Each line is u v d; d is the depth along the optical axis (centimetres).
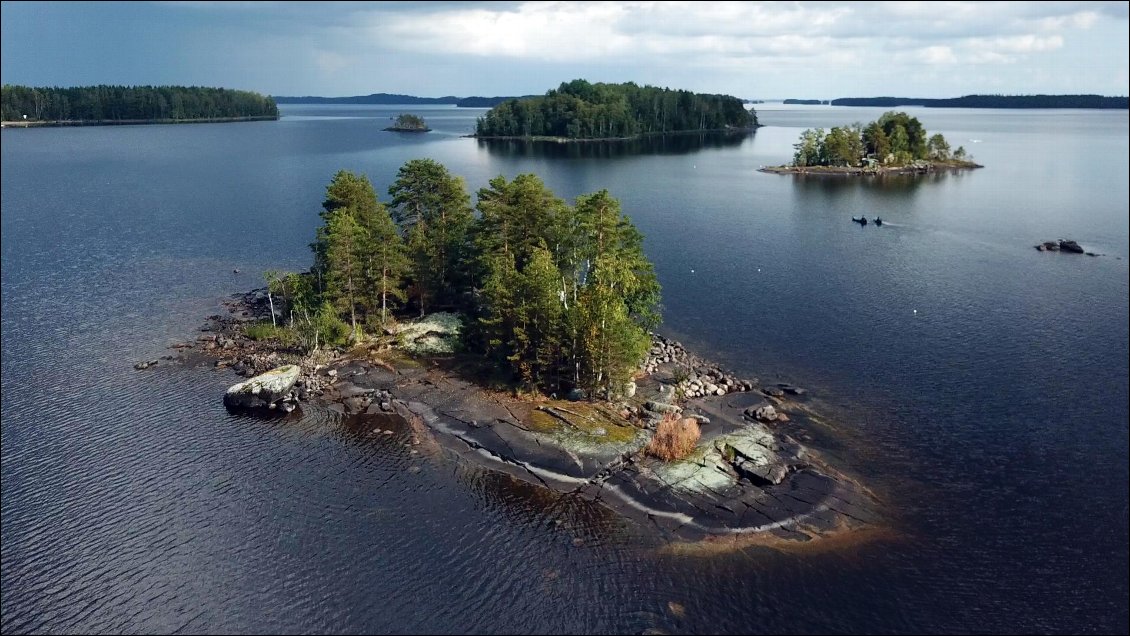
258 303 10606
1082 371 8144
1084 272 12288
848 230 15800
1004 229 15925
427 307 9988
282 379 7494
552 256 9019
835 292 11200
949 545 5291
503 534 5500
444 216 10100
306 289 9650
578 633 4588
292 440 6838
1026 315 10038
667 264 12825
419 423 7131
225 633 4575
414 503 5875
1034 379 7962
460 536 5475
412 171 9975
